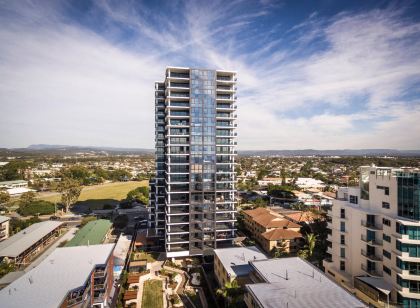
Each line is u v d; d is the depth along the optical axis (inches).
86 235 3420.3
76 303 1729.8
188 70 3142.2
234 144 3265.3
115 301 2235.5
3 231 3764.8
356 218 2256.4
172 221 3053.6
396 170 2154.3
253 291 1485.0
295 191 6752.0
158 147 3563.0
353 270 2278.5
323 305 1357.0
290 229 3420.3
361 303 1381.6
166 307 2182.6
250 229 3907.5
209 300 2250.2
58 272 1895.9
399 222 1889.8
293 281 1599.4
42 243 3496.6
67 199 5595.5
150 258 3154.5
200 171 3085.6
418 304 1806.1
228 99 3196.4
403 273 1849.2
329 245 2642.7
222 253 2497.5
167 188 3093.0
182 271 2824.8
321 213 4010.8
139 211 5693.9
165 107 3425.2
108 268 2255.2
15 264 2824.8
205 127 3110.2
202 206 3080.7
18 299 1552.7
